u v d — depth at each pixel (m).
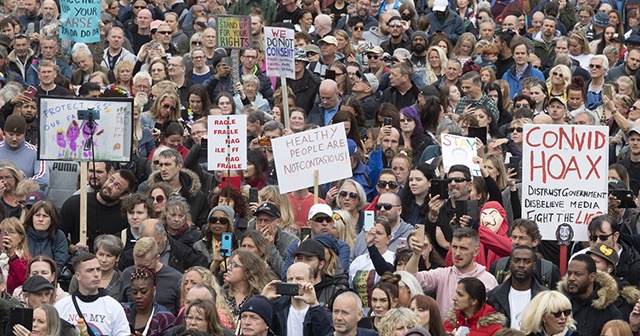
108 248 41.81
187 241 43.81
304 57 61.28
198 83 63.25
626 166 53.34
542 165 42.38
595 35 75.25
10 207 48.75
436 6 73.94
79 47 64.00
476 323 37.34
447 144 45.91
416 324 35.41
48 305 36.53
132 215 44.81
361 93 60.75
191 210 48.00
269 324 35.97
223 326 36.38
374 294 37.59
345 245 42.66
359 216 46.75
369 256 42.38
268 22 74.62
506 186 47.00
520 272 38.28
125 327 38.72
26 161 51.56
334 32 68.62
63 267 45.41
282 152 46.53
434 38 67.75
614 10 75.56
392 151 51.03
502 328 35.81
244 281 39.59
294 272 37.41
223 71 61.81
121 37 67.31
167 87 56.28
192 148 50.16
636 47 68.62
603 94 61.16
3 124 55.84
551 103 55.94
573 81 62.25
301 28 73.88
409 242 40.41
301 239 44.44
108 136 47.25
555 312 36.38
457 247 39.53
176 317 39.69
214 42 65.94
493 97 58.81
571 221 42.31
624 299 39.41
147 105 58.62
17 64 64.06
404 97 60.12
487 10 76.62
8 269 42.72
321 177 46.66
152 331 38.41
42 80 60.03
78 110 47.03
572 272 38.50
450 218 42.94
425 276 39.88
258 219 43.50
